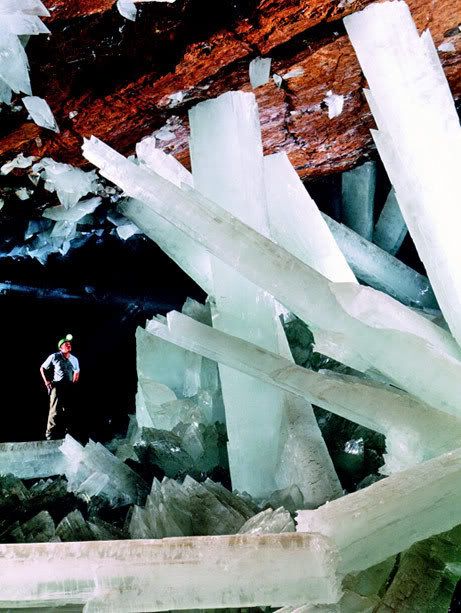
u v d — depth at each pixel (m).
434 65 2.08
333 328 2.01
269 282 2.05
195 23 2.01
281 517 1.95
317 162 4.01
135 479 3.26
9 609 1.56
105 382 8.05
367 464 2.86
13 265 6.27
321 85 2.67
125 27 1.97
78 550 1.36
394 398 2.05
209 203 2.15
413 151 2.12
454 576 1.59
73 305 7.56
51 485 3.37
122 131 2.83
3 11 1.79
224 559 1.33
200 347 2.47
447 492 1.53
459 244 2.08
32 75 2.16
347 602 1.50
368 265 4.73
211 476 3.32
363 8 2.05
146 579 1.32
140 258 6.72
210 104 2.68
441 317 3.78
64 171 3.25
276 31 2.12
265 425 2.72
